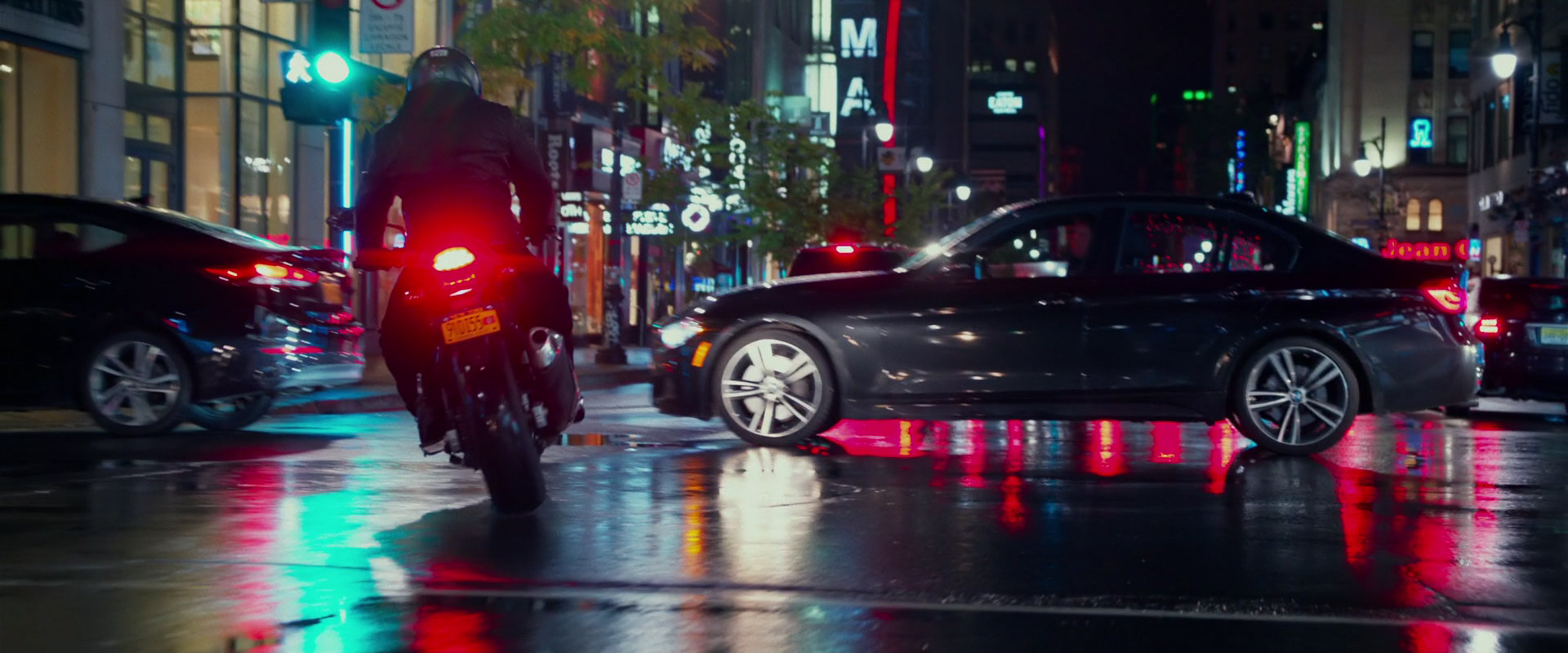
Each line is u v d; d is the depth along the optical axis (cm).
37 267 1074
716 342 1004
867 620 470
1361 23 9244
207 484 777
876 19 11769
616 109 2720
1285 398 983
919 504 716
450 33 3167
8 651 427
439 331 627
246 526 639
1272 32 16075
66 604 486
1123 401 978
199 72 2528
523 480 652
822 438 1099
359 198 658
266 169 2658
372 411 1568
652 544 599
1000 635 453
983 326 977
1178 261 995
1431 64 9194
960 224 9900
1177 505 721
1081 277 986
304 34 2797
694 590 514
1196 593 516
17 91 2109
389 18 2150
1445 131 9131
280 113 2705
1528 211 5288
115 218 1087
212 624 461
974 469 876
